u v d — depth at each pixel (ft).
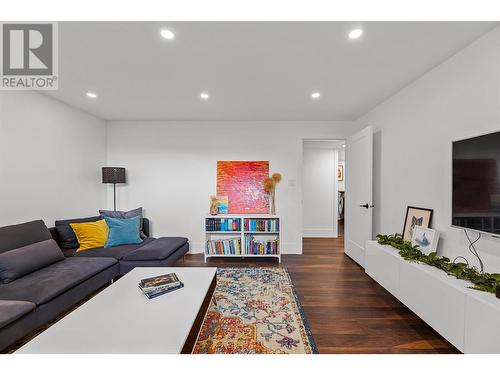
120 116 12.52
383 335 6.00
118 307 4.94
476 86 5.74
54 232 9.12
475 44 5.77
